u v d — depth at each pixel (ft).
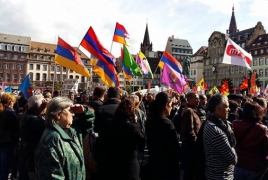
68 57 38.19
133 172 14.70
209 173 13.80
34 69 308.40
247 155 15.57
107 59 39.34
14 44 301.63
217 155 13.51
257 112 15.70
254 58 244.01
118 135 14.75
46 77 313.32
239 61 41.81
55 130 10.48
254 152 15.53
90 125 13.64
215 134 13.44
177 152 15.53
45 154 9.90
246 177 15.46
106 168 14.97
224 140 13.34
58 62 38.17
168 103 16.29
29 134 15.47
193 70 328.08
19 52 302.25
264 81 234.17
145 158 29.45
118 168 14.70
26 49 305.53
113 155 14.84
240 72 256.93
